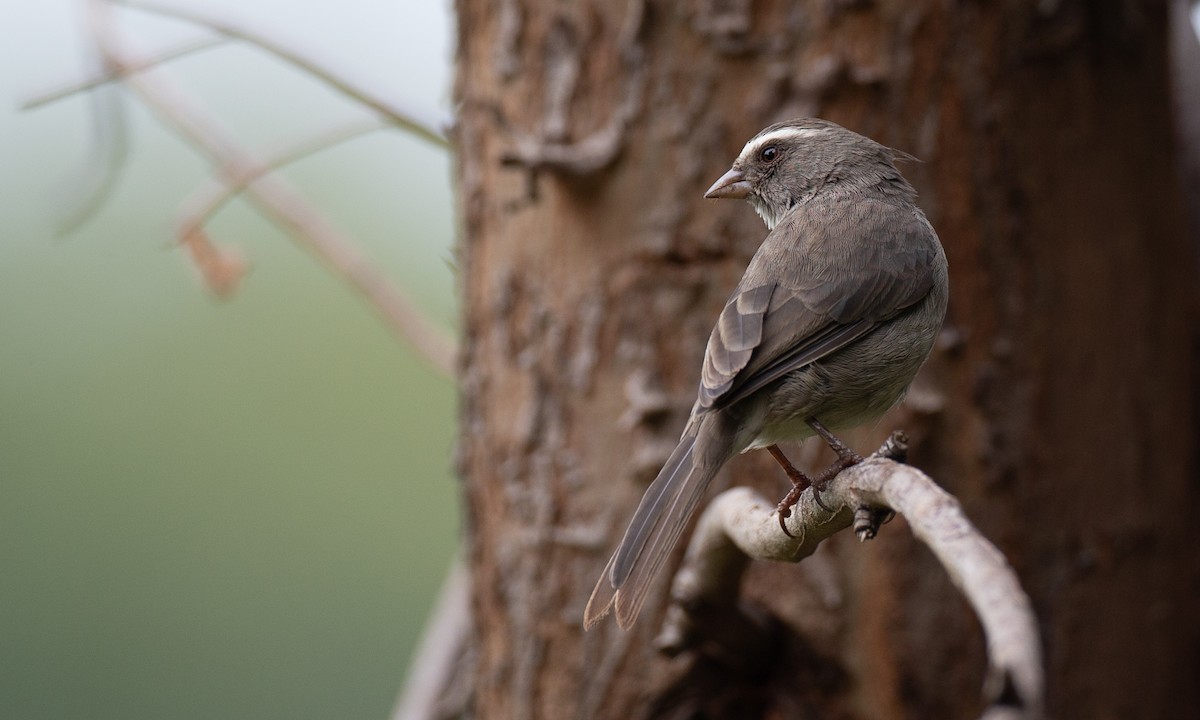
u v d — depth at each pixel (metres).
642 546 7.88
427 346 14.06
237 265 13.26
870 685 10.12
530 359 10.92
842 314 8.70
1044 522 10.45
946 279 9.40
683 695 10.36
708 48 10.45
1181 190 12.23
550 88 10.82
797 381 8.54
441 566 18.64
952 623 10.05
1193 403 11.63
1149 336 11.12
